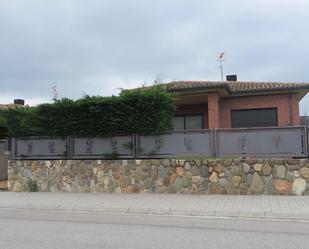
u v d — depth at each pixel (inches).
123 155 590.2
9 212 461.1
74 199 525.0
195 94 812.0
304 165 506.3
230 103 886.4
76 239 301.4
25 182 627.2
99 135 597.9
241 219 392.2
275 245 277.3
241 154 543.2
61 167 608.4
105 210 457.7
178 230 335.3
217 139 554.3
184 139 567.5
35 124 633.6
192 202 473.4
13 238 306.8
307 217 390.3
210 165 535.2
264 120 869.2
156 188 556.7
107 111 591.8
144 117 575.8
